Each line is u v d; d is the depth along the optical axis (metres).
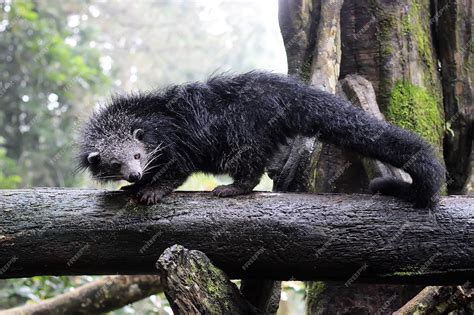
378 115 4.62
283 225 3.46
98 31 16.05
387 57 5.00
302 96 3.92
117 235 3.56
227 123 4.06
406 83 4.96
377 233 3.41
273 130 4.02
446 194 4.84
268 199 3.56
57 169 12.78
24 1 12.52
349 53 5.11
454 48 5.10
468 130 5.01
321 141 3.92
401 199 3.50
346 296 4.75
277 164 4.20
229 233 3.50
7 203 3.58
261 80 4.11
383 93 4.97
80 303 6.14
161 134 4.18
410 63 5.00
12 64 12.75
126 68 20.56
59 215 3.56
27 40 12.56
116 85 17.27
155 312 7.20
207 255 3.53
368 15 5.07
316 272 3.55
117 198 3.64
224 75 4.50
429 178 3.41
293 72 4.96
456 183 5.02
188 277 3.19
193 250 3.33
